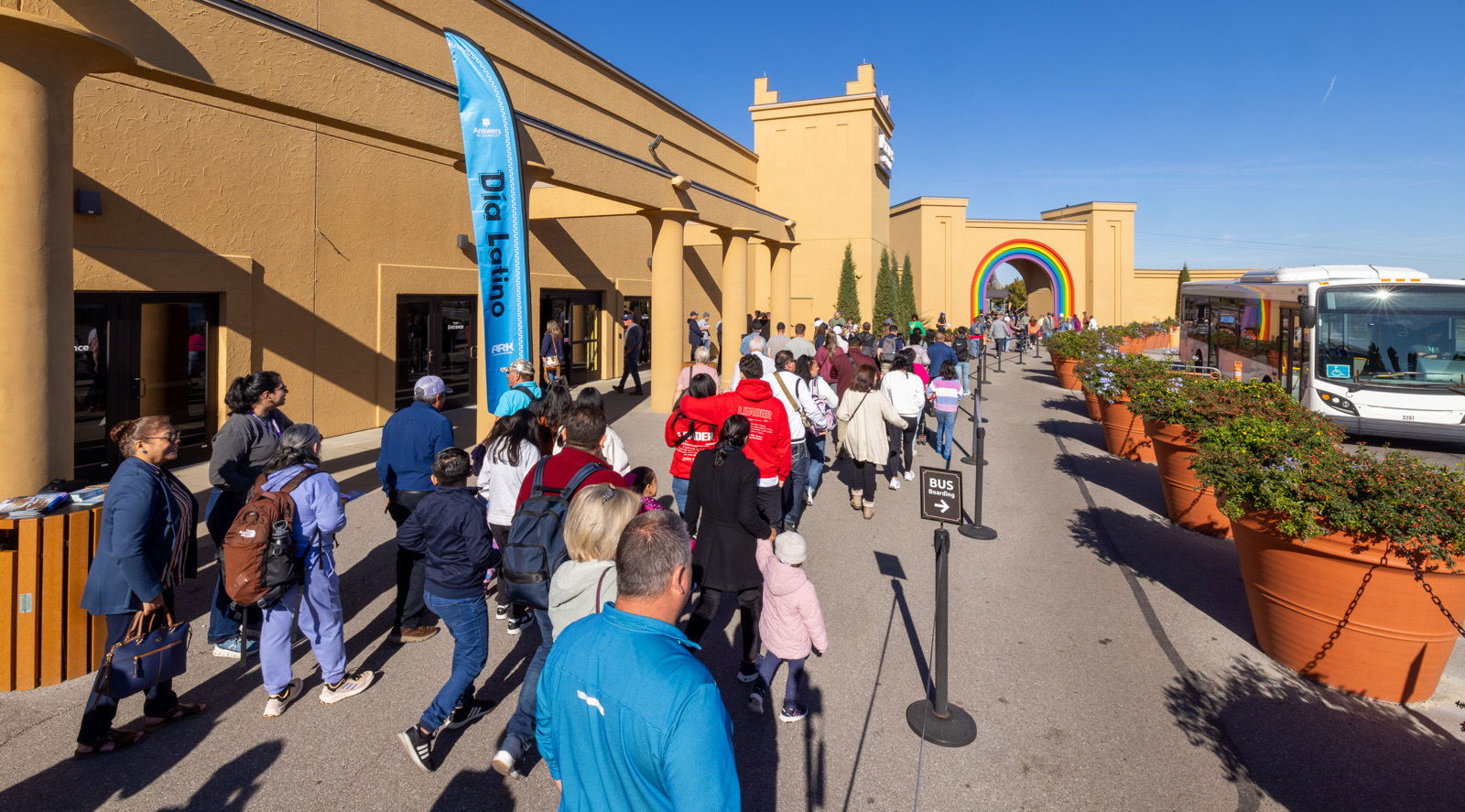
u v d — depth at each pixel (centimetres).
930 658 515
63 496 457
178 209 895
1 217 466
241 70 646
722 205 1662
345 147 1137
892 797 371
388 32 959
